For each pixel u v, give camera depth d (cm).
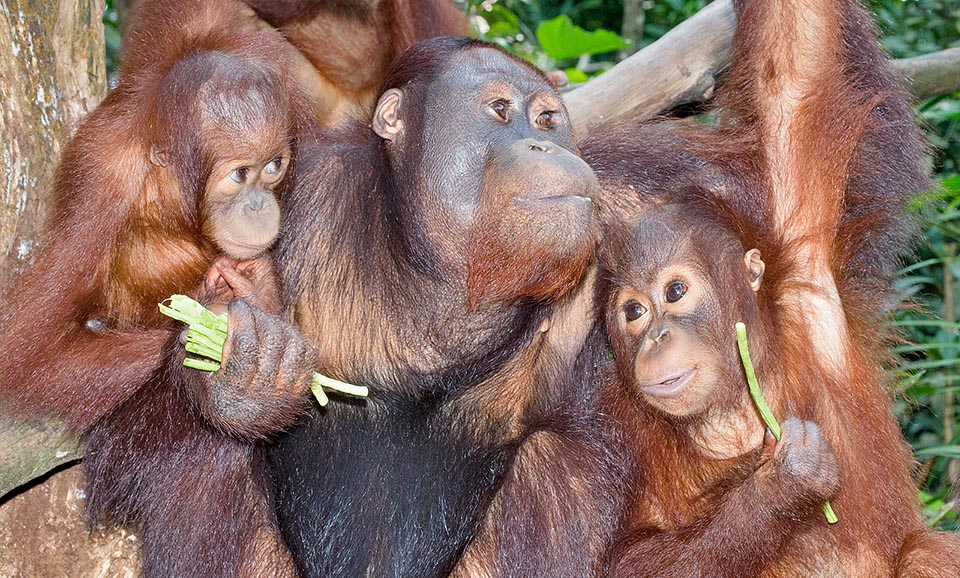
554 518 379
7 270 374
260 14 520
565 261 342
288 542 371
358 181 378
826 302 403
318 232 378
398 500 371
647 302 381
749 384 362
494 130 355
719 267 381
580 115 494
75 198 374
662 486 406
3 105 374
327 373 371
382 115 371
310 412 359
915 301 475
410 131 364
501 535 377
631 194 409
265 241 370
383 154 372
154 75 398
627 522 394
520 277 346
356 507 371
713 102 442
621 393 406
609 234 396
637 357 378
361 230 373
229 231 370
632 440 405
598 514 383
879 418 397
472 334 367
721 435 397
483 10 826
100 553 385
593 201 343
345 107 539
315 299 375
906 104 429
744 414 393
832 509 377
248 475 373
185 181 375
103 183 377
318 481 370
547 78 380
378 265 370
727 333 379
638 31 827
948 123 704
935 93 528
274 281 377
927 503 518
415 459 372
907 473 398
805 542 382
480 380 376
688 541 377
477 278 351
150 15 429
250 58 408
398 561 371
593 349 405
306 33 526
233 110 373
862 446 390
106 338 358
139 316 383
